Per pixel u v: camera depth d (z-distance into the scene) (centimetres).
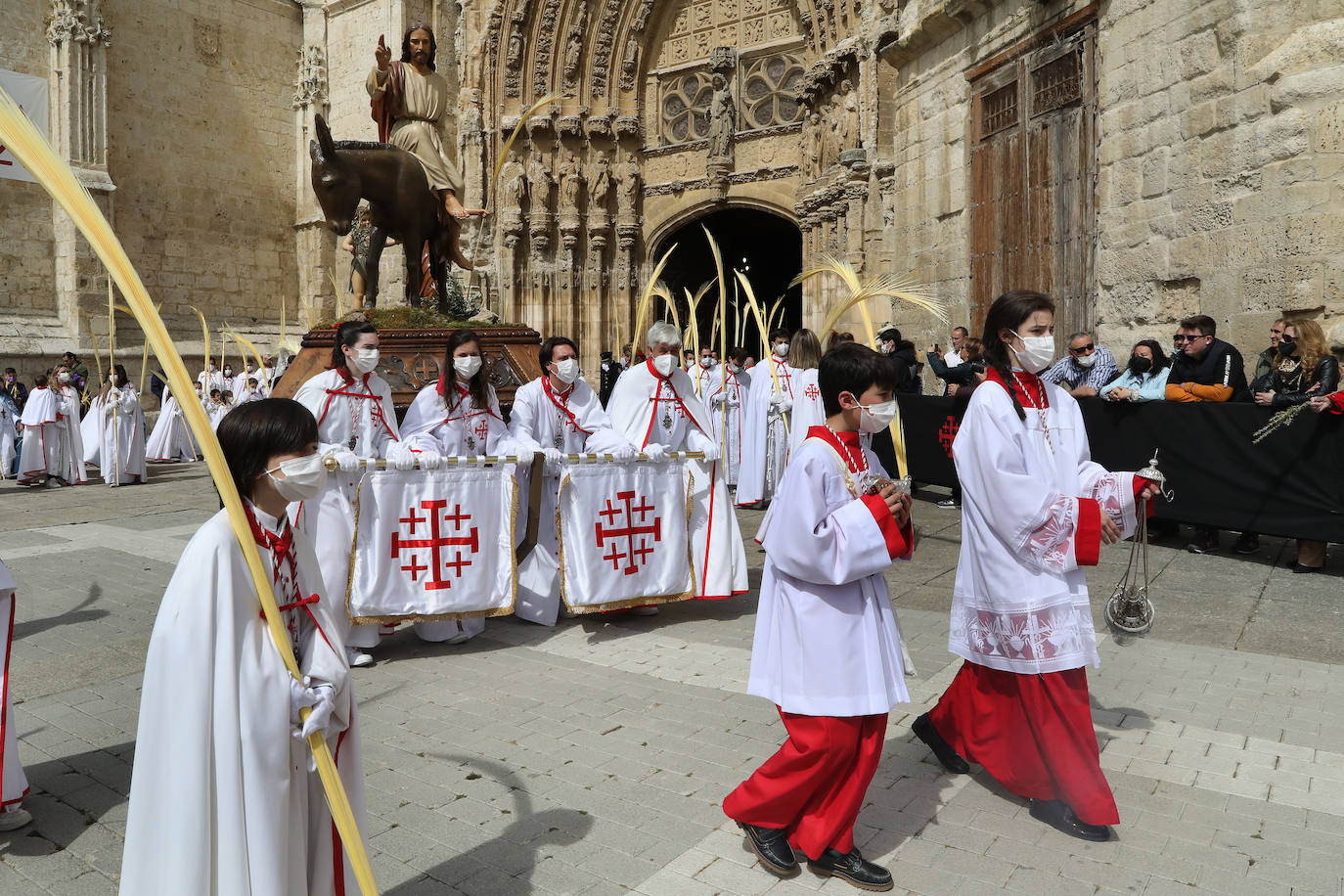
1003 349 332
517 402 626
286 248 2550
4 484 1460
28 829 342
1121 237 935
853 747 285
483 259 2184
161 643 196
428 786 365
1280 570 681
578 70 2141
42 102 2062
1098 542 303
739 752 395
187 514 1088
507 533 563
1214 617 569
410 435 587
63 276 2122
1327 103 711
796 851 310
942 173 1314
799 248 2639
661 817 340
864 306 355
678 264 2336
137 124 2238
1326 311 714
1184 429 724
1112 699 443
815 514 280
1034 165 1097
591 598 573
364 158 818
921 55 1359
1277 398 662
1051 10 1049
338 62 2478
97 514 1089
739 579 620
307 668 218
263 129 2488
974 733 346
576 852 315
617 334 2178
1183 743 392
